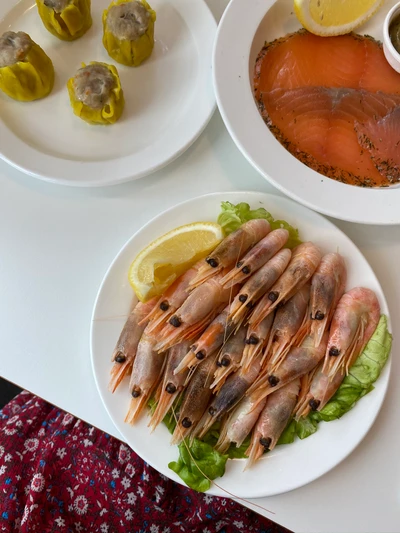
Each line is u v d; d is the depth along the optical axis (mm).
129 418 267
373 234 299
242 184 308
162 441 266
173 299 281
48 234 304
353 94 302
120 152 307
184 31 326
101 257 301
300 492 267
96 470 372
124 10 301
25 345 290
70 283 298
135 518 363
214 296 278
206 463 257
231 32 300
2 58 294
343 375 268
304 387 277
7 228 304
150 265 272
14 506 360
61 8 300
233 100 290
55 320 293
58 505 362
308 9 298
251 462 260
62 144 309
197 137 302
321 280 274
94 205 307
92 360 274
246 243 277
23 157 295
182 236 282
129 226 305
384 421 274
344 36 320
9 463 373
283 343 274
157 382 281
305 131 299
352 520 264
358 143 298
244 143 283
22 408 401
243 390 272
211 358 280
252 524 371
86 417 284
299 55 311
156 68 323
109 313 280
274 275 274
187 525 365
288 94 303
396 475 267
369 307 273
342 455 256
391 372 280
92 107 298
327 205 277
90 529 361
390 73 311
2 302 295
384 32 305
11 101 315
